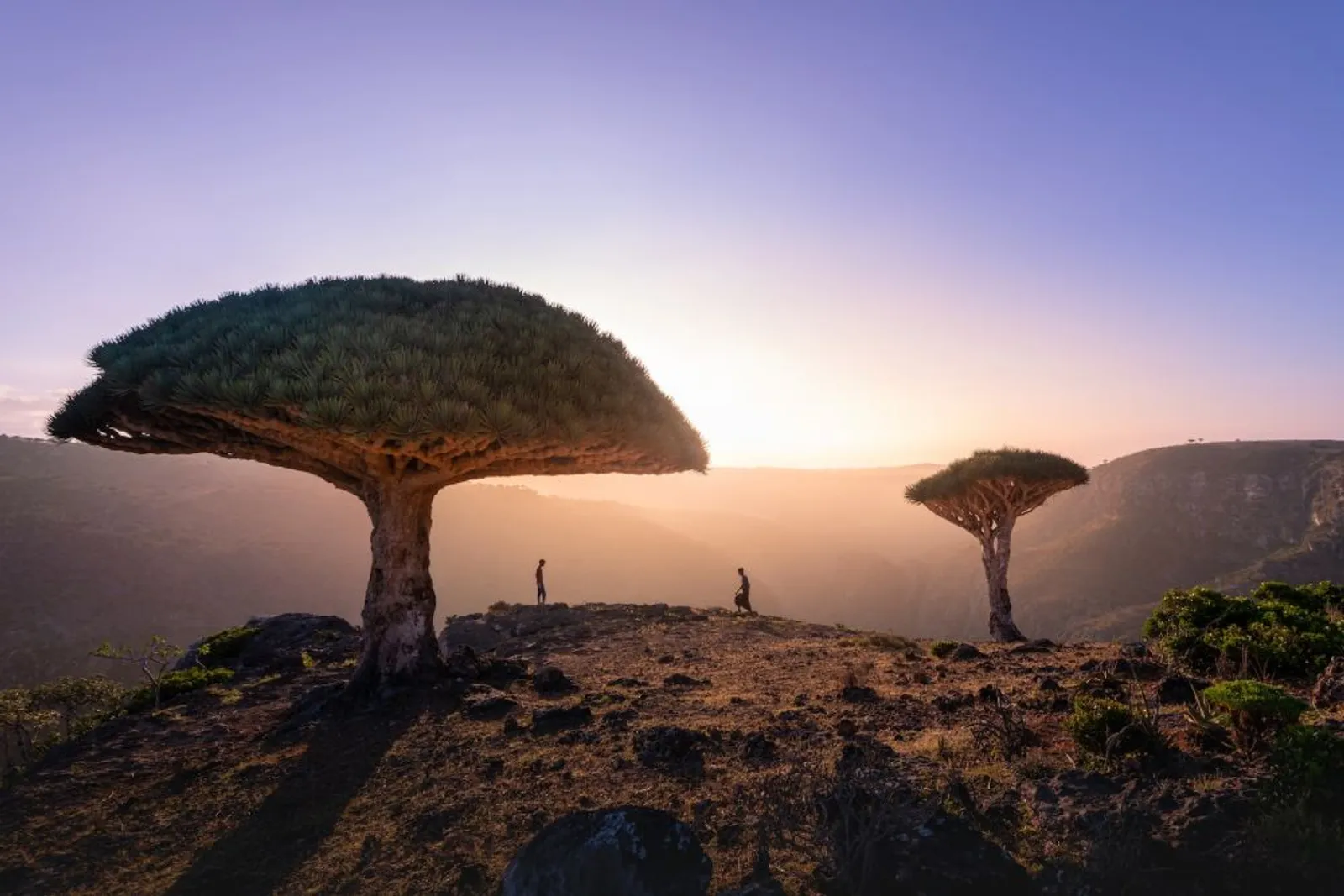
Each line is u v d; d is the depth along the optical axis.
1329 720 7.57
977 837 5.93
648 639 21.72
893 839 5.91
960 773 7.31
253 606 133.75
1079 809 6.28
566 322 13.53
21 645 95.94
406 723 11.24
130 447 12.11
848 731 9.48
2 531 119.12
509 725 10.59
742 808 7.07
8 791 9.42
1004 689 11.42
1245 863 5.35
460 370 10.20
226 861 7.16
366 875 6.60
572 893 5.40
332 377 9.57
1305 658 10.65
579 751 9.39
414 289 13.06
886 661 16.61
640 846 5.56
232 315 11.56
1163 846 5.61
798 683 13.73
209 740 11.41
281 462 12.84
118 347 11.25
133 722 12.78
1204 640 11.89
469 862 6.61
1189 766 6.88
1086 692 10.09
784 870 5.84
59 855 7.49
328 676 16.22
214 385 9.52
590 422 11.05
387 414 9.38
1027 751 7.81
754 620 26.50
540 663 17.86
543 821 7.28
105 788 9.41
